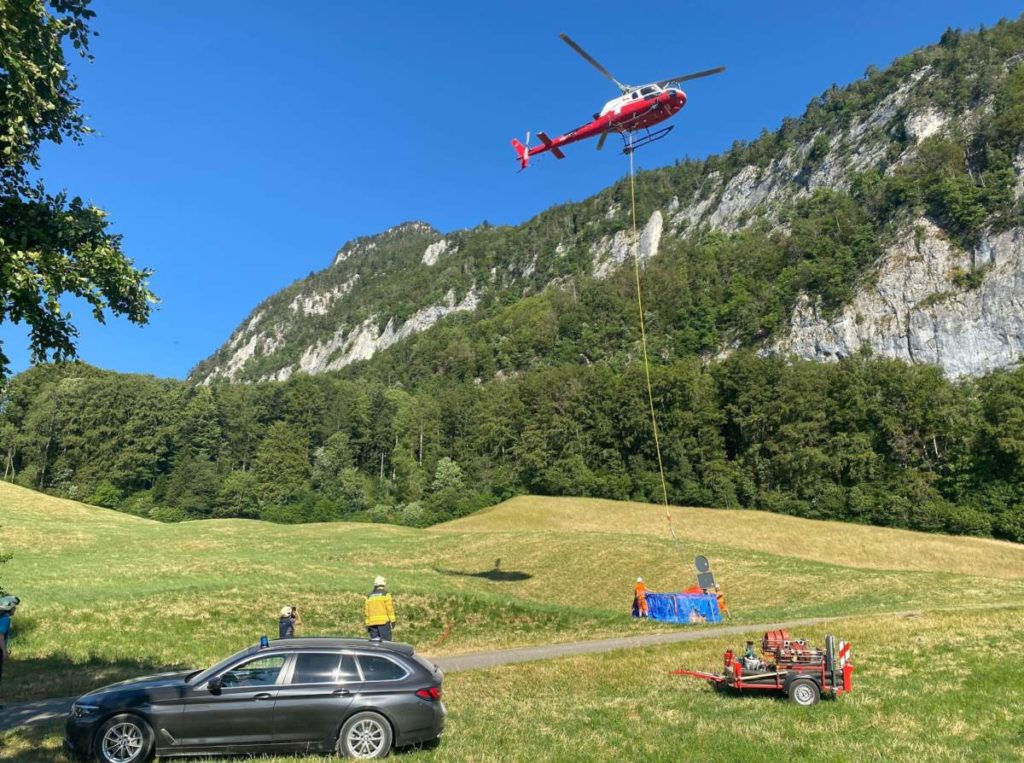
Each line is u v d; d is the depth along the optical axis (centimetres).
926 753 912
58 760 874
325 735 902
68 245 988
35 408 11019
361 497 11044
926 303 13138
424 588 3284
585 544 5162
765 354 14950
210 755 886
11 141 879
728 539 6125
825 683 1245
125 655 1850
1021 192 13162
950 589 3259
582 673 1585
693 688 1377
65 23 947
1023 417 7462
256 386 14688
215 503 10644
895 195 15662
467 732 1031
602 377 11444
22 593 2475
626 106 3030
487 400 13050
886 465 8612
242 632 2278
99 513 6731
